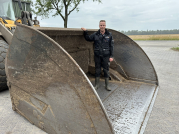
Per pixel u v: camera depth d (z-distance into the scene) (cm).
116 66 387
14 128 200
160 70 536
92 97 140
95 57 304
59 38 276
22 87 203
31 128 201
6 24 432
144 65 347
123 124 193
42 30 194
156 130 202
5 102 276
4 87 318
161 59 779
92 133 150
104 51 292
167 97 304
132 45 344
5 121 215
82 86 143
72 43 312
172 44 1964
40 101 188
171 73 494
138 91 304
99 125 144
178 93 325
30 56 178
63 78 155
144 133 195
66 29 234
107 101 256
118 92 297
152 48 1435
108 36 289
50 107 177
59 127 175
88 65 379
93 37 293
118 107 236
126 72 377
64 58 149
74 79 147
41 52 166
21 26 175
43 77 173
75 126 160
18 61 193
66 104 161
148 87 327
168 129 204
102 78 382
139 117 210
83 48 349
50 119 181
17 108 230
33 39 168
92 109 143
